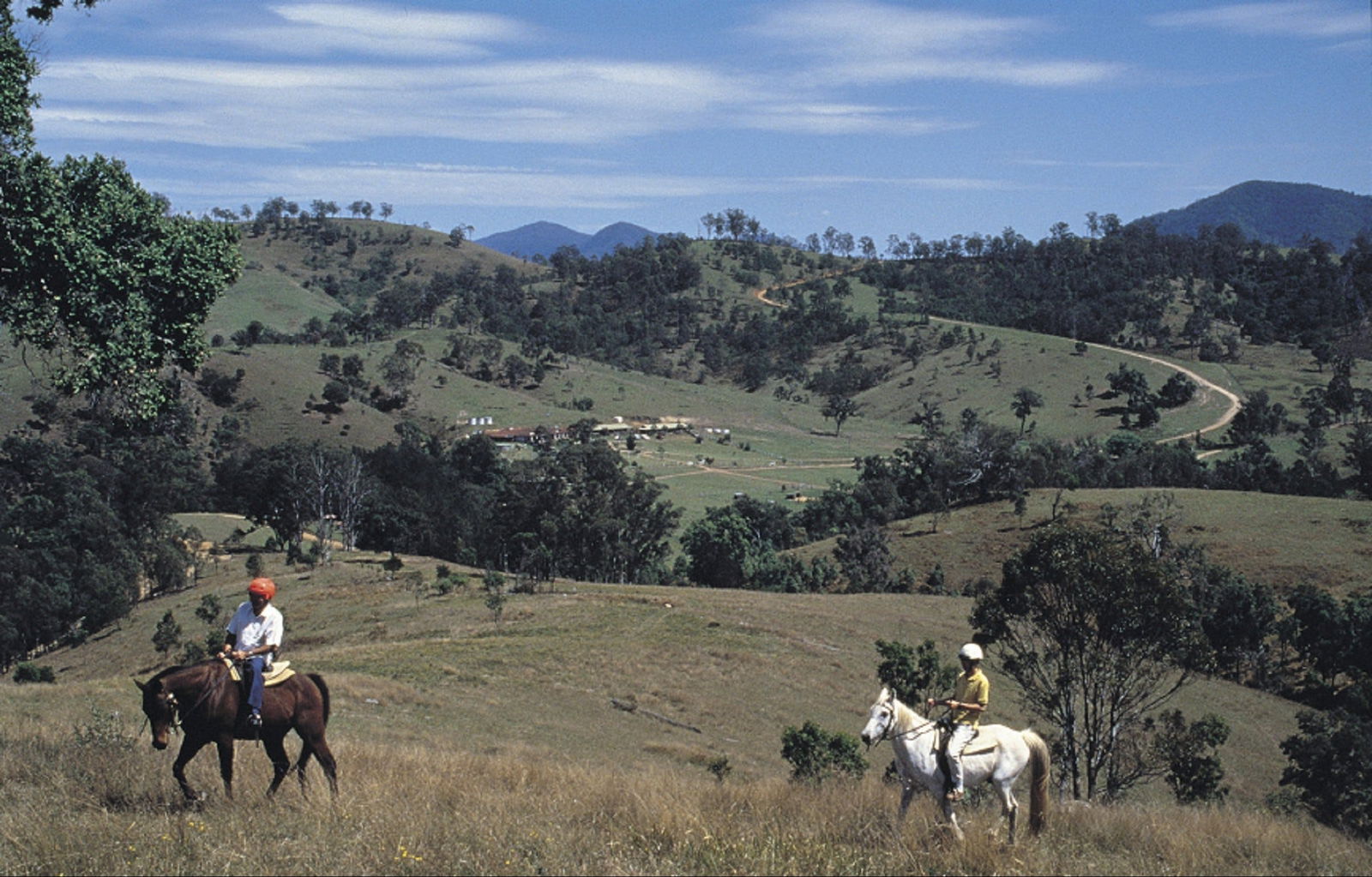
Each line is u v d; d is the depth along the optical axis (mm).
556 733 41125
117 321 15094
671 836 8852
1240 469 139250
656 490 117938
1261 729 58531
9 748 11609
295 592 85000
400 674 49500
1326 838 11156
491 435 193500
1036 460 139375
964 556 115625
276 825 8578
